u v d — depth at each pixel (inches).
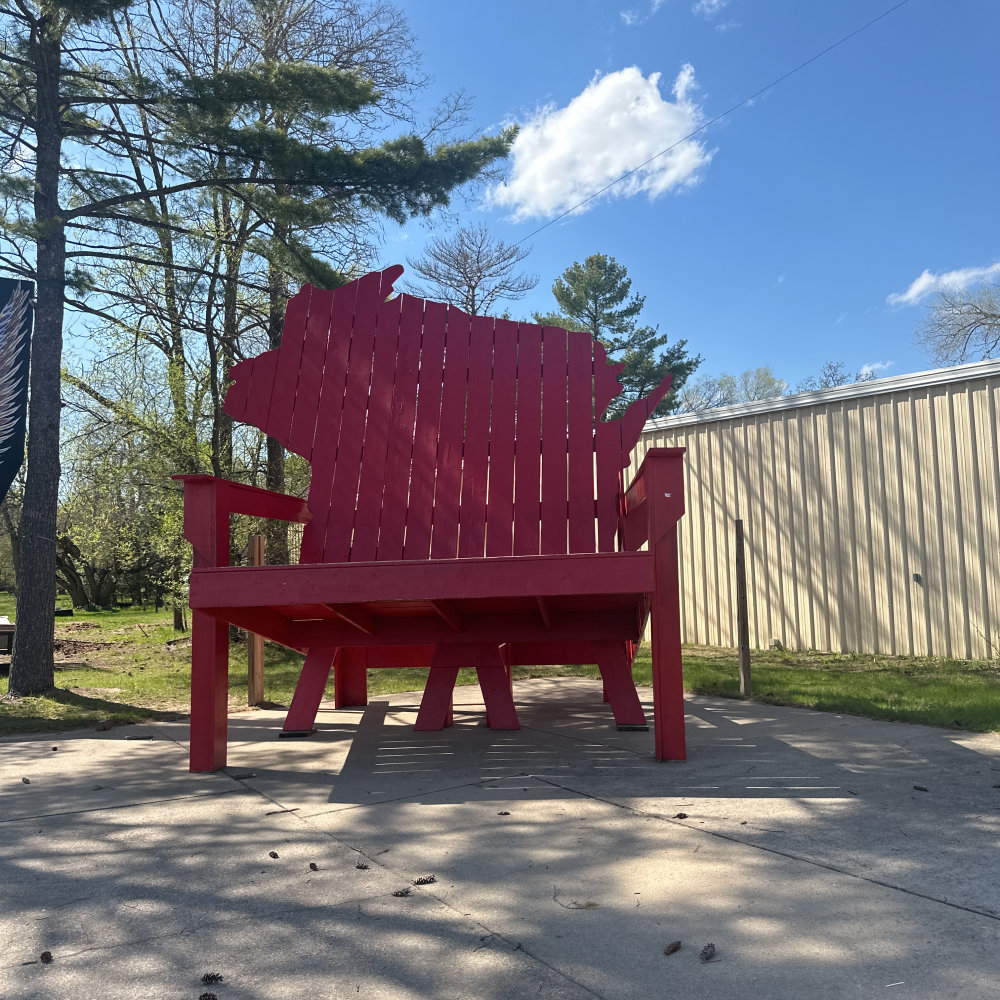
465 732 168.9
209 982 59.6
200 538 132.6
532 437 156.6
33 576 250.2
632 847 88.6
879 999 53.2
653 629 132.9
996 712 160.4
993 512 259.8
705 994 55.2
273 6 384.2
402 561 126.1
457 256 973.2
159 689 268.7
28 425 266.7
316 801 115.1
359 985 58.4
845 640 299.7
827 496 307.1
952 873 76.5
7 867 88.5
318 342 167.5
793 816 98.3
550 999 55.3
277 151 298.7
